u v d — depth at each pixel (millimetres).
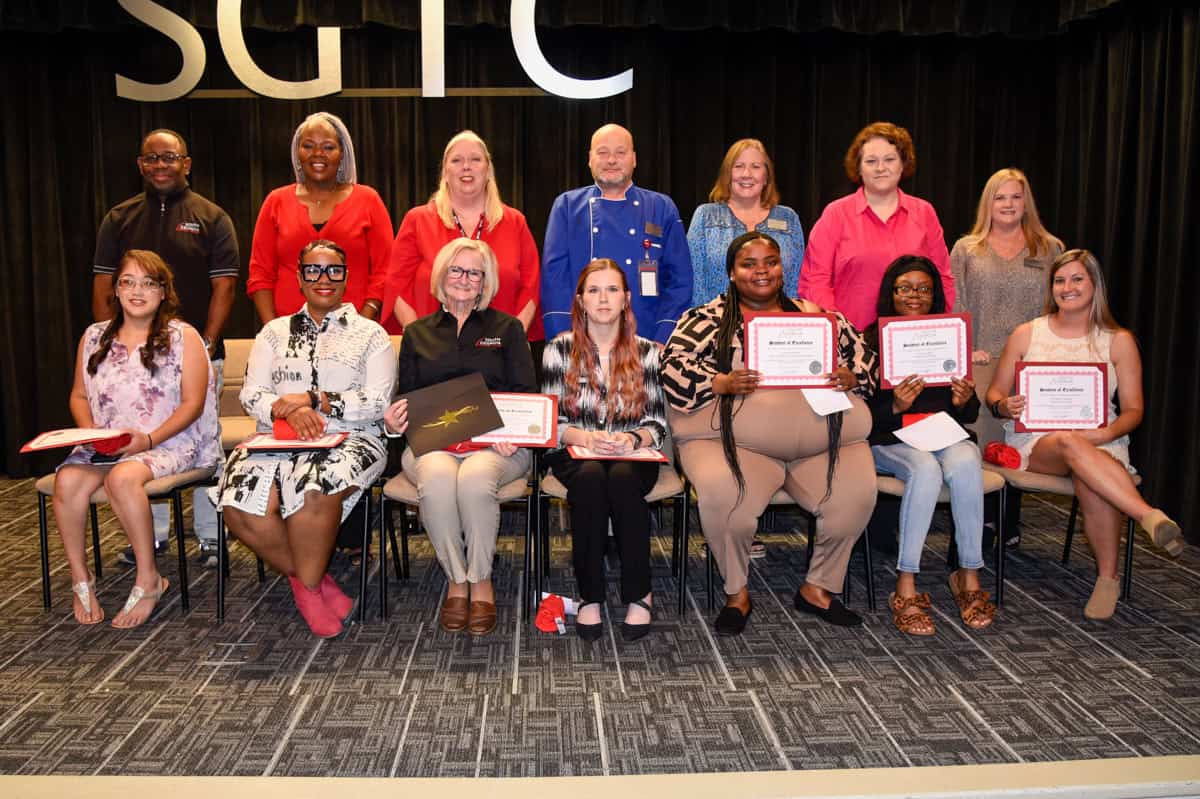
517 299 3807
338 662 2742
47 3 4926
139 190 5312
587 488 2854
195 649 2832
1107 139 4875
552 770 2135
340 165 3879
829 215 3717
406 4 4980
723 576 3006
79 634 2947
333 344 3070
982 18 5070
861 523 2986
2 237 5227
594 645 2871
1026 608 3178
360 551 3764
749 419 2990
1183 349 4266
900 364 3143
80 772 2123
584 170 5348
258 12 5004
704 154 5320
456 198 3715
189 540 4023
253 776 2107
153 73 5219
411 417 2947
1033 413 3238
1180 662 2730
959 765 2150
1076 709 2432
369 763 2166
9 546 3930
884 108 5367
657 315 3730
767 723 2363
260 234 3854
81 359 3225
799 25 5031
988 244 3740
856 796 2021
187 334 3215
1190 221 4203
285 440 2873
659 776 2104
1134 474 3271
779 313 2975
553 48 5250
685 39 5266
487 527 2895
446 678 2633
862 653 2803
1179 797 2043
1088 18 4859
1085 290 3307
